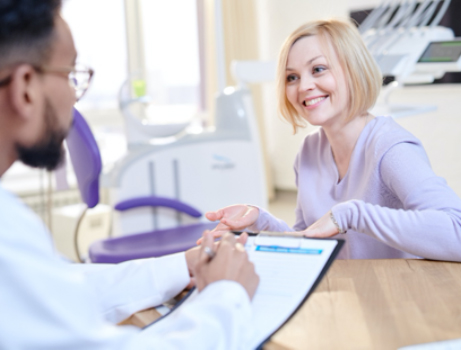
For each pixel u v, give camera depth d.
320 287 0.91
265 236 0.96
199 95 4.53
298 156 1.52
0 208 0.52
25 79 0.61
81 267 1.06
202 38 4.50
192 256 0.93
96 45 3.92
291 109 1.43
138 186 2.35
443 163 3.80
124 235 2.27
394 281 0.93
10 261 0.49
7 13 0.58
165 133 2.46
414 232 1.03
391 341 0.70
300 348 0.69
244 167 2.54
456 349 0.65
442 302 0.83
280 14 4.81
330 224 1.09
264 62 2.50
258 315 0.74
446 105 3.72
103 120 4.04
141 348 0.56
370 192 1.23
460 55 2.36
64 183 2.49
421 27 2.62
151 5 4.15
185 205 2.37
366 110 1.32
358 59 1.26
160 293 0.90
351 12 4.20
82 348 0.52
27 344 0.48
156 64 4.21
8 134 0.62
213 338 0.62
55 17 0.64
